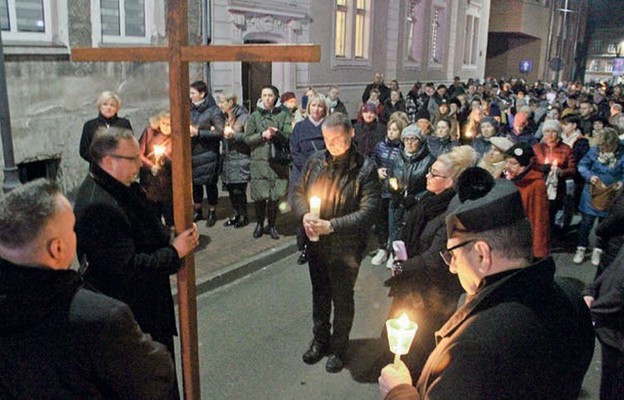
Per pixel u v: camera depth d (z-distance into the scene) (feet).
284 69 39.27
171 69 7.02
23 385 5.07
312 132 19.33
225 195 27.20
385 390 5.68
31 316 4.93
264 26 35.78
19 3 21.34
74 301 5.13
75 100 23.73
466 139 26.86
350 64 46.98
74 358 5.02
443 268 9.82
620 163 19.13
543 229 14.37
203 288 16.90
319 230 11.03
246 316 15.52
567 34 117.70
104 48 7.45
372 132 22.48
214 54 6.69
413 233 10.42
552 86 86.99
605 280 8.80
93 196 7.61
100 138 7.68
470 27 72.38
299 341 14.19
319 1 41.55
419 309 10.27
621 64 130.82
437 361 4.75
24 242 4.99
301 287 17.67
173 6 6.77
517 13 94.89
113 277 7.73
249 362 13.14
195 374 8.20
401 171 17.29
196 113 20.94
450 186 9.89
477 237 4.88
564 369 4.55
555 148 21.36
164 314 8.57
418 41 58.90
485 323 4.47
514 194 4.86
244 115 22.34
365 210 11.65
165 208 17.62
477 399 4.20
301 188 12.32
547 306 4.60
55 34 22.66
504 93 63.77
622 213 11.67
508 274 4.79
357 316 15.81
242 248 20.01
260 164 20.56
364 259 20.42
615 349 8.47
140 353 5.48
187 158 7.41
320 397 11.90
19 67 21.18
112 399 5.47
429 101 43.34
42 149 22.48
